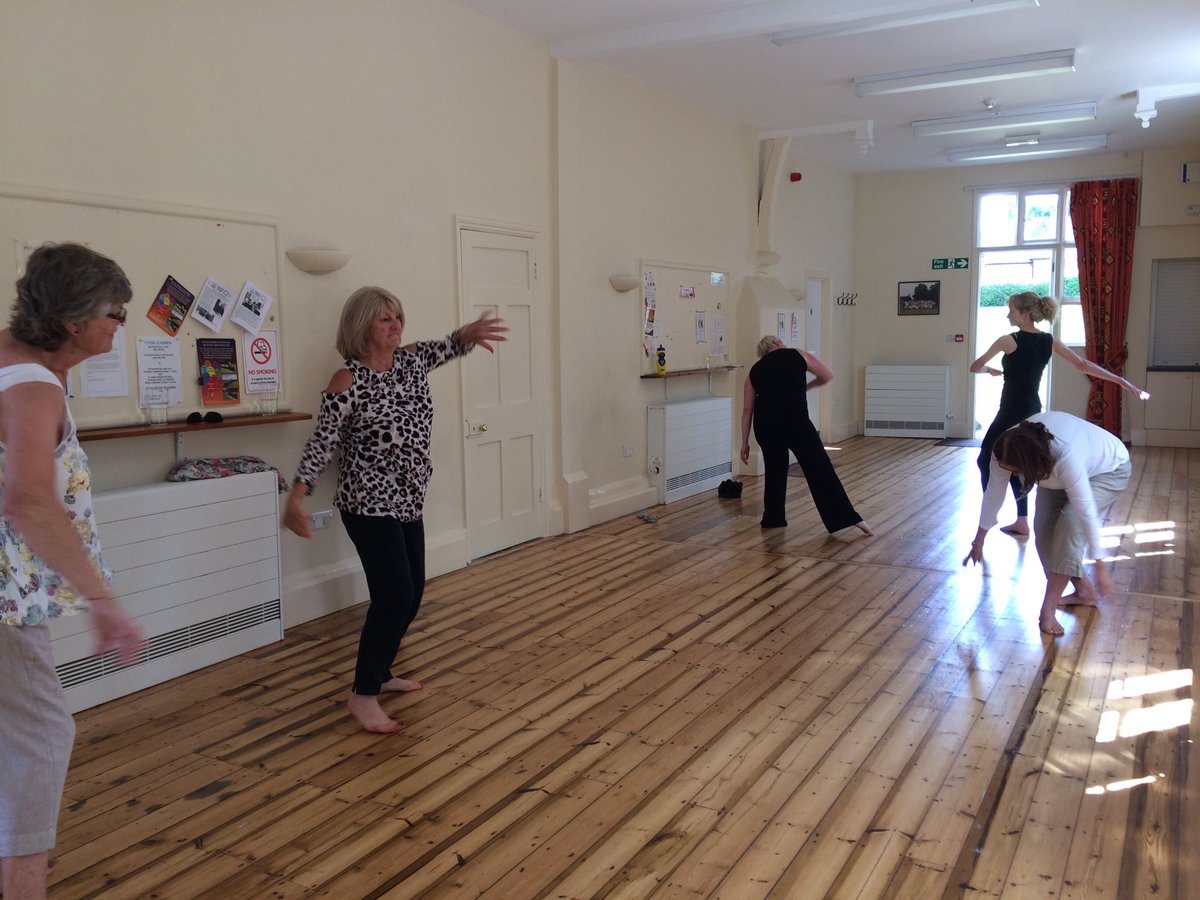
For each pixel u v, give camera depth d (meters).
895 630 3.97
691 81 6.73
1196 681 3.33
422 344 3.51
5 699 1.66
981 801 2.50
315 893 2.13
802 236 9.88
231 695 3.32
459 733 3.01
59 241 3.12
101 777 2.71
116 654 3.25
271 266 3.90
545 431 5.84
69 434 1.75
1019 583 4.67
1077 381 10.58
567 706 3.22
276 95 3.89
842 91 7.09
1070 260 10.59
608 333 6.43
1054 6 5.30
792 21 5.05
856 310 11.63
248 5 3.75
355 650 3.80
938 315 11.25
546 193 5.72
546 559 5.32
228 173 3.71
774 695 3.29
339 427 3.07
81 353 1.78
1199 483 7.57
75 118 3.16
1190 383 9.92
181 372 3.56
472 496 5.22
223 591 3.64
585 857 2.26
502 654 3.76
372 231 4.41
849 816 2.44
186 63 3.52
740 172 8.27
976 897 2.07
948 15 5.14
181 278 3.54
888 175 11.31
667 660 3.66
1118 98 7.61
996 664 3.55
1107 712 3.08
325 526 4.29
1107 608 4.23
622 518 6.52
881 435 11.45
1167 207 9.88
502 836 2.37
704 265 7.69
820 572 4.95
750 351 8.27
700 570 5.04
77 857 2.29
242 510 3.69
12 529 1.64
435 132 4.78
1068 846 2.27
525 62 5.46
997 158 10.13
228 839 2.37
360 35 4.29
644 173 6.77
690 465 7.36
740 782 2.64
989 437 5.56
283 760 2.82
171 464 3.58
